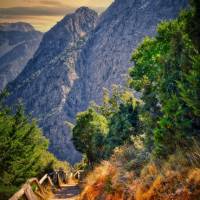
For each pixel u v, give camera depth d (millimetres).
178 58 10836
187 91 8453
